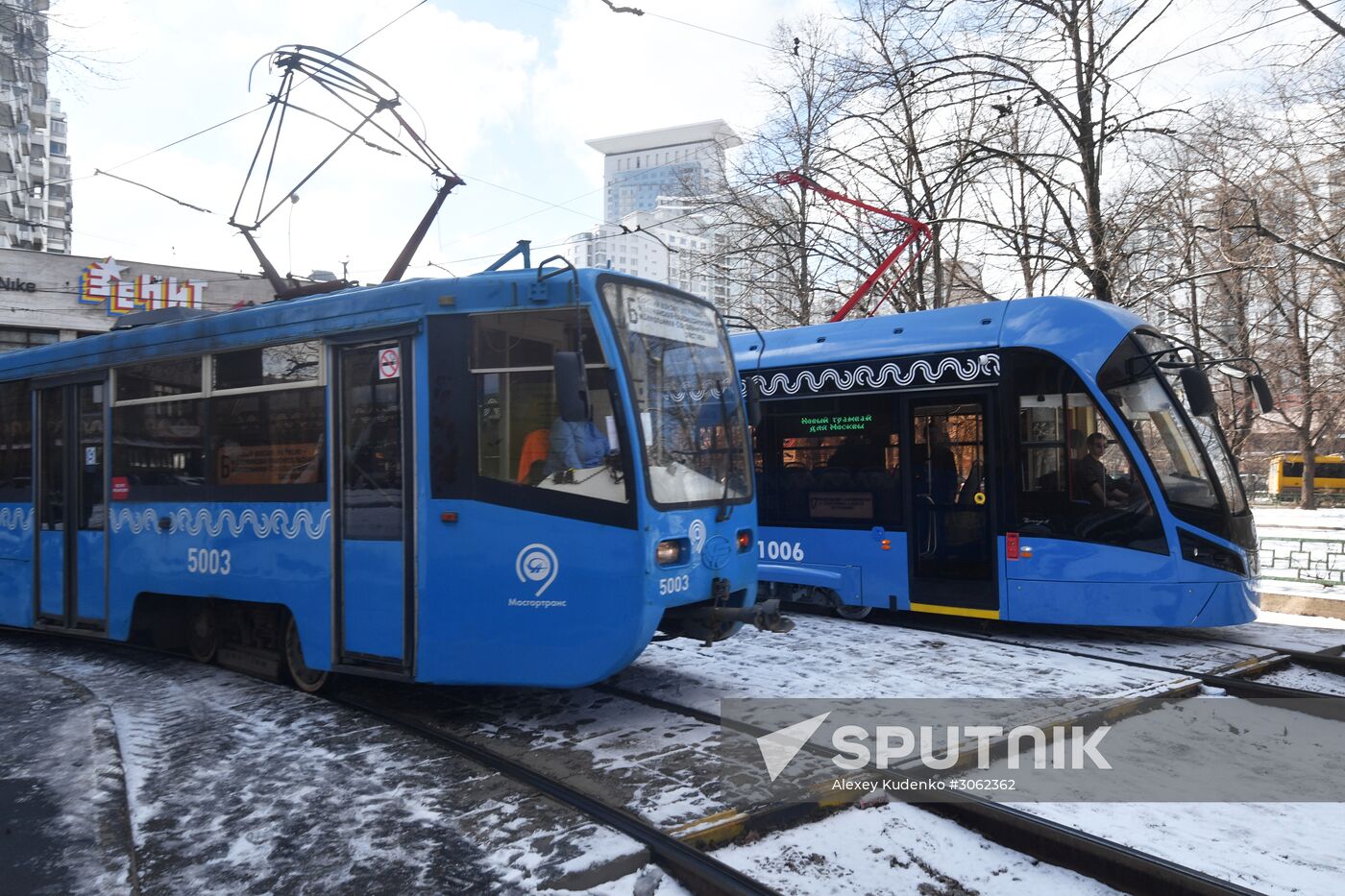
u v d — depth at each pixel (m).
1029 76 14.11
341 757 4.98
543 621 5.33
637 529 5.20
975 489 8.37
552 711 6.02
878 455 8.97
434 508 5.55
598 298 5.42
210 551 6.80
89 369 7.89
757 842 3.96
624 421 5.30
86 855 3.65
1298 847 3.90
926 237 13.45
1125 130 13.88
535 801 4.31
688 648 7.88
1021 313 8.32
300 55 8.86
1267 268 13.53
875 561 8.94
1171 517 7.65
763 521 9.74
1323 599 10.50
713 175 21.84
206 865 3.65
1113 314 8.14
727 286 22.41
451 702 6.28
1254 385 8.41
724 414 6.30
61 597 8.06
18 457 8.61
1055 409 8.00
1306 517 31.28
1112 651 7.77
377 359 5.88
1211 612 7.62
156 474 7.28
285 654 6.65
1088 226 14.39
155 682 6.93
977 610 8.30
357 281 7.99
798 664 7.27
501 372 5.50
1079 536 7.86
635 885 3.50
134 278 24.64
